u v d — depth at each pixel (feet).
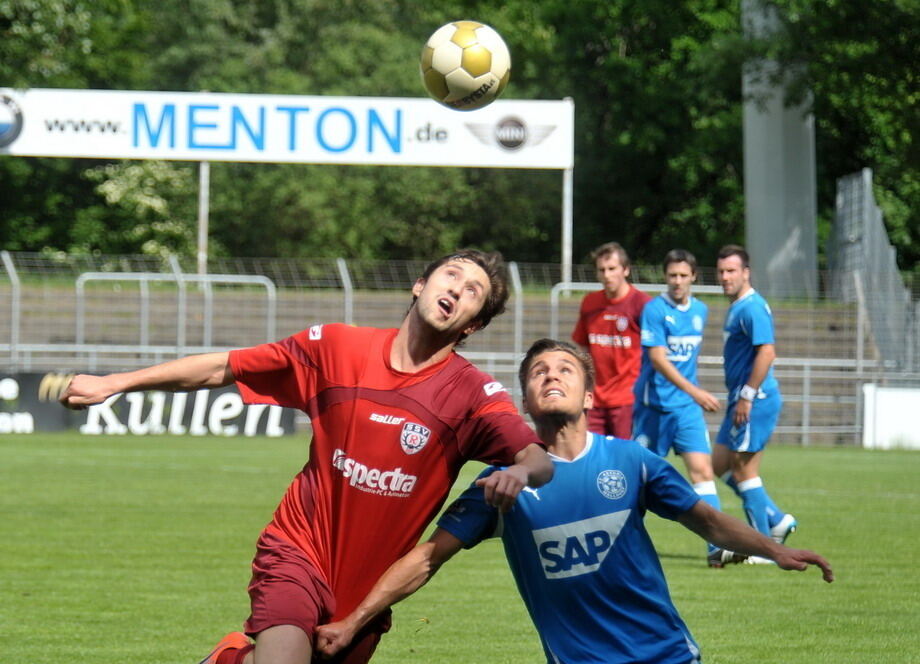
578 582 33.30
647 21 344.90
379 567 32.14
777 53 222.89
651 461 33.50
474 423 31.71
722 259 71.00
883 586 63.57
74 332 191.83
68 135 197.16
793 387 192.03
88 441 165.07
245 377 32.91
